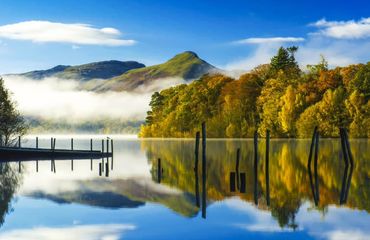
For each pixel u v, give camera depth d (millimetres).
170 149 78250
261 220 20984
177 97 144375
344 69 104875
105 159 58406
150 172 42125
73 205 24984
